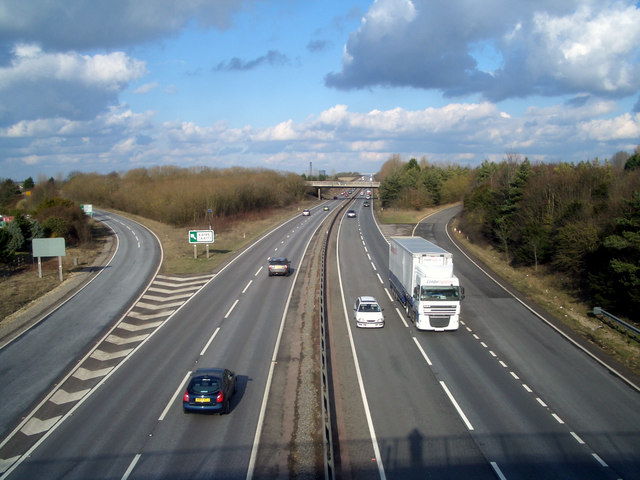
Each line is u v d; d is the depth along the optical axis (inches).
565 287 1588.3
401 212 4409.5
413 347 1035.3
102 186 5541.3
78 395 805.9
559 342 1075.3
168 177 5920.3
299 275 1814.7
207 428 679.1
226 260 2137.1
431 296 1115.3
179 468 576.1
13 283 1690.5
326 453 561.0
